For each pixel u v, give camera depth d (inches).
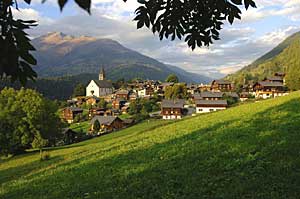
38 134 2383.1
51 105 2559.1
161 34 250.2
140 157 895.7
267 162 593.0
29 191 845.2
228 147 767.7
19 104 2442.2
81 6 85.2
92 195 647.8
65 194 706.8
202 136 1002.1
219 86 5782.5
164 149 930.7
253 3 218.7
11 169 1780.3
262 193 478.0
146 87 7096.5
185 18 253.4
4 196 868.6
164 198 544.1
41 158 1854.1
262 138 777.6
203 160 709.3
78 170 947.3
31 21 162.7
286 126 865.5
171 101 4328.3
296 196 451.2
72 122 5036.9
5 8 151.2
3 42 157.5
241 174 570.3
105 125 3907.5
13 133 2429.9
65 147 2500.0
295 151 626.5
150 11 219.6
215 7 241.0
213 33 263.0
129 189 629.3
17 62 160.7
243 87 5610.2
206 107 4288.9
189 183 585.6
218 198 498.0
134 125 3567.9
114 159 966.4
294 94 1782.7
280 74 5511.8
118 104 5826.8
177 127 1455.5
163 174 675.4
